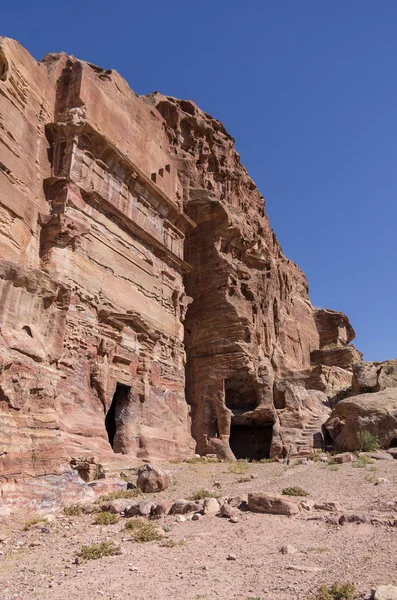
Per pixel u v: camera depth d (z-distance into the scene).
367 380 32.50
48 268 22.06
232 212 38.16
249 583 7.31
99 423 22.30
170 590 7.20
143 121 33.69
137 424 25.73
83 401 22.08
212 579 7.54
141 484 16.33
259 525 10.55
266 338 38.72
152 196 30.64
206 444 32.19
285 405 33.16
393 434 24.23
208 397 33.88
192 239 38.06
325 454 24.95
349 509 11.73
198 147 40.69
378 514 10.84
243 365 33.62
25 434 14.25
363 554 8.30
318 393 35.56
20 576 8.35
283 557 8.45
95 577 7.95
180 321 32.12
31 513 12.95
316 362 51.16
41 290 17.33
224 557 8.67
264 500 11.72
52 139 25.45
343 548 8.75
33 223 22.45
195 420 33.50
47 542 10.51
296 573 7.59
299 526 10.40
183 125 40.69
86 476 17.84
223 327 35.25
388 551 8.34
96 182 26.11
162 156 35.12
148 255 29.58
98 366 23.17
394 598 6.08
